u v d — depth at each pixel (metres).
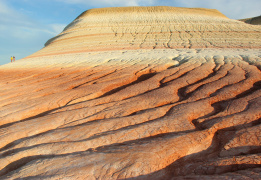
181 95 6.14
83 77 9.34
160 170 3.09
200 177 2.75
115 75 9.00
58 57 18.27
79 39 29.27
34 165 3.30
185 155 3.40
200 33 27.58
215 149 3.56
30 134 4.51
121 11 44.47
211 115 4.67
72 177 2.97
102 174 2.99
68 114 5.23
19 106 6.08
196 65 9.46
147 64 10.88
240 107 4.67
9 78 10.49
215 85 6.36
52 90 7.54
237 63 9.14
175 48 19.23
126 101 5.80
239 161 2.98
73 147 3.72
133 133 4.03
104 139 3.88
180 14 41.09
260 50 14.86
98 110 5.36
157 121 4.42
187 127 4.20
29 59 20.39
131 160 3.20
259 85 6.12
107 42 25.55
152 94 6.20
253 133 3.60
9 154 3.83
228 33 26.53
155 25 34.03
